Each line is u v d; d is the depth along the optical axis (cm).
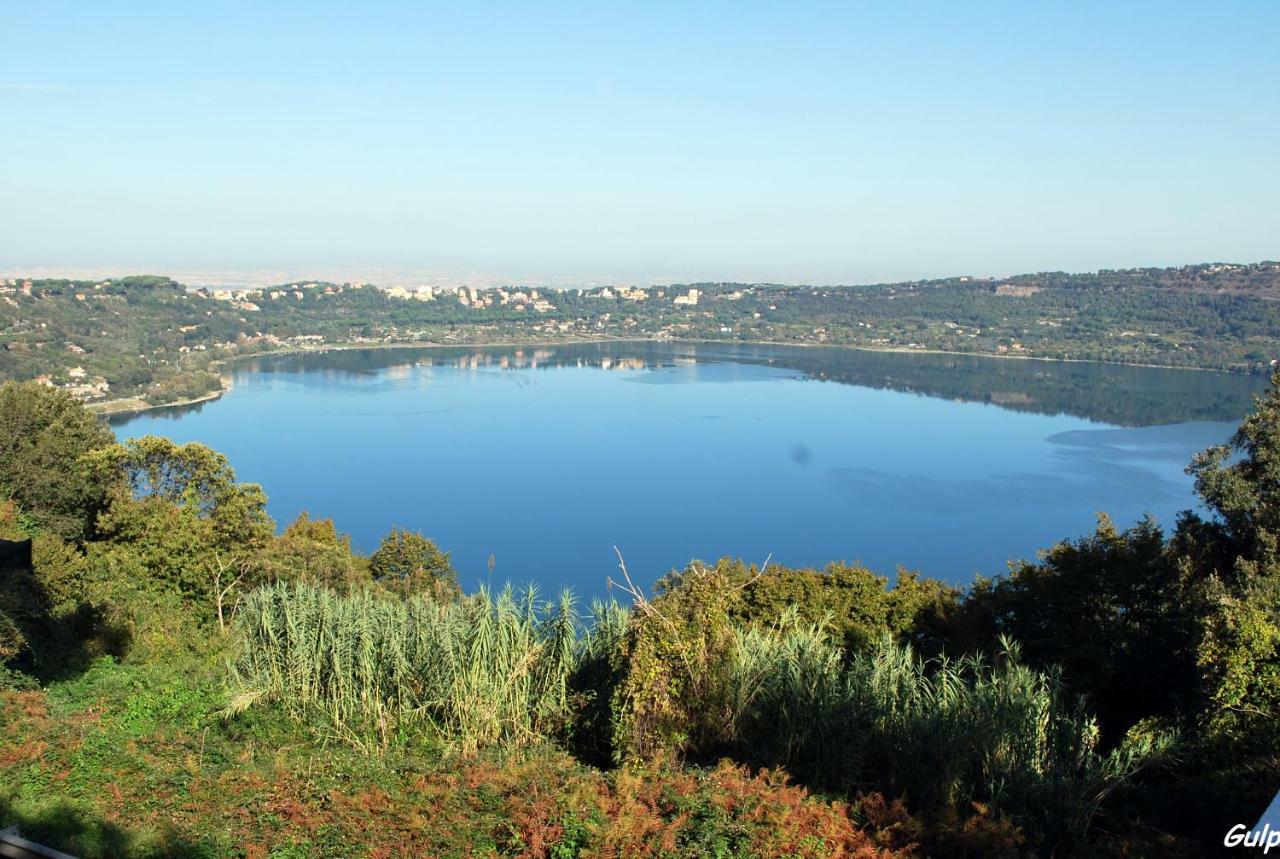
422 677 949
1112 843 615
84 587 1367
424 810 664
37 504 1838
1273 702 774
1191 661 1075
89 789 687
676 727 779
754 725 800
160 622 1338
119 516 1688
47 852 497
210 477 2033
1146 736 800
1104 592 1215
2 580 1142
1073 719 774
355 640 990
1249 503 1386
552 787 687
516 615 940
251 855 596
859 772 720
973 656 1190
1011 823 618
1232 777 699
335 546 2227
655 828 602
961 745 707
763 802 627
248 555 1650
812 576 1469
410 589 2073
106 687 977
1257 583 1090
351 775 739
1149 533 1364
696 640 799
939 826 606
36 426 1992
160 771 726
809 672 817
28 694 877
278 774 735
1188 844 613
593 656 945
